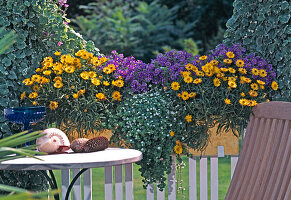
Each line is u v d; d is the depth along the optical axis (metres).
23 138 1.63
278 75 3.32
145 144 3.21
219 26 9.62
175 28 10.16
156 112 3.15
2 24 3.07
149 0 11.01
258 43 3.40
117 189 3.36
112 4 10.43
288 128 2.34
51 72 3.26
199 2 10.06
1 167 2.32
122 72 3.33
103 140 2.81
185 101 3.21
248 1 3.45
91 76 3.21
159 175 3.26
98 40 9.36
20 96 3.18
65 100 3.21
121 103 3.32
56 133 2.74
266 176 2.36
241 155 2.56
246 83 3.31
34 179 3.21
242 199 2.47
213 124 3.32
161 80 3.34
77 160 2.40
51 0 3.39
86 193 3.36
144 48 9.88
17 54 3.13
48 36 3.32
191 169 3.45
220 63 3.35
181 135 3.25
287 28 3.25
